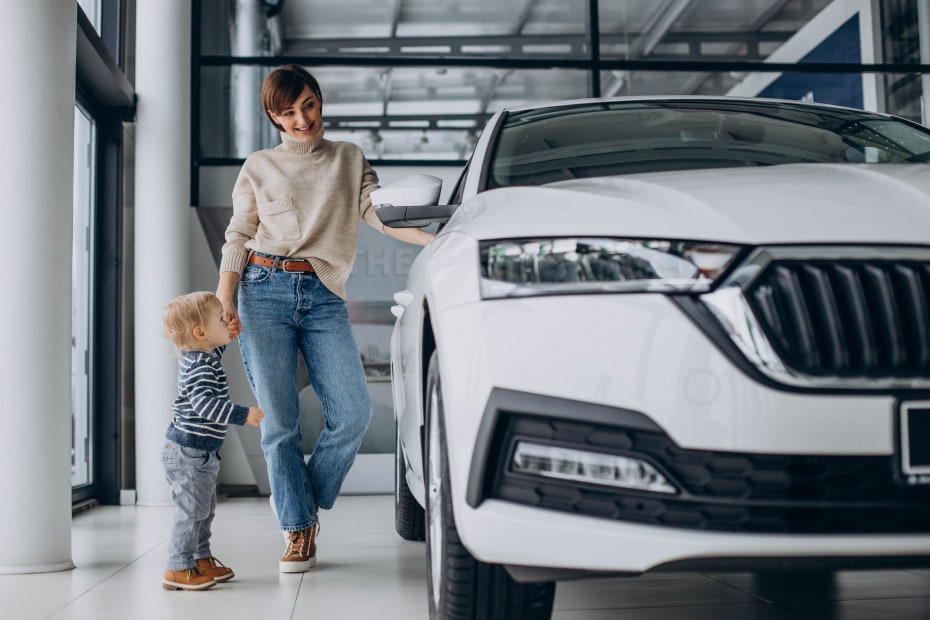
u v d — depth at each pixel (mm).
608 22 5789
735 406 1291
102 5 5316
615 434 1340
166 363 5094
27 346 2914
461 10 5758
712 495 1310
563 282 1403
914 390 1288
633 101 2410
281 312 2635
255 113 5617
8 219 2936
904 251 1341
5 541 2826
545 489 1369
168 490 5082
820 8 5867
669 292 1352
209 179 5570
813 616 1936
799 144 2137
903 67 5863
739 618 1927
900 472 1281
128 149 5398
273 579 2561
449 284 1530
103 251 5191
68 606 2258
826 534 1292
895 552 1293
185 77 5285
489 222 1576
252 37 5668
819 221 1382
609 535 1324
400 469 3199
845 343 1301
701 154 2033
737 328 1313
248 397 5414
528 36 5766
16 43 2957
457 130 5691
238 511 4562
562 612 2012
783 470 1293
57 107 3010
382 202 2105
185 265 5211
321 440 2742
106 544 3451
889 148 2143
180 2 5277
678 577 2439
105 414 5148
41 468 2887
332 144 2764
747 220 1391
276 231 2635
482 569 1538
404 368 2387
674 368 1314
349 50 5711
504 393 1381
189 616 2096
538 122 2244
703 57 5812
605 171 1952
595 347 1351
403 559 2867
